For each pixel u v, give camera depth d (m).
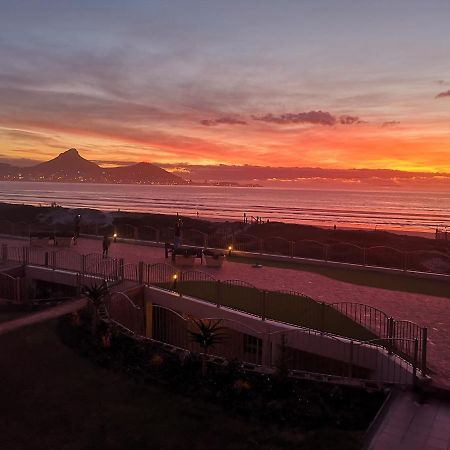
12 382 9.52
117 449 7.50
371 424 8.11
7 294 18.27
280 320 13.50
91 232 36.50
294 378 9.54
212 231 43.38
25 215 59.53
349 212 102.19
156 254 24.98
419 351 11.22
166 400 9.07
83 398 9.05
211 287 16.97
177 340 15.93
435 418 8.29
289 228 42.09
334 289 17.78
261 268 21.70
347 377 10.50
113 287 16.75
